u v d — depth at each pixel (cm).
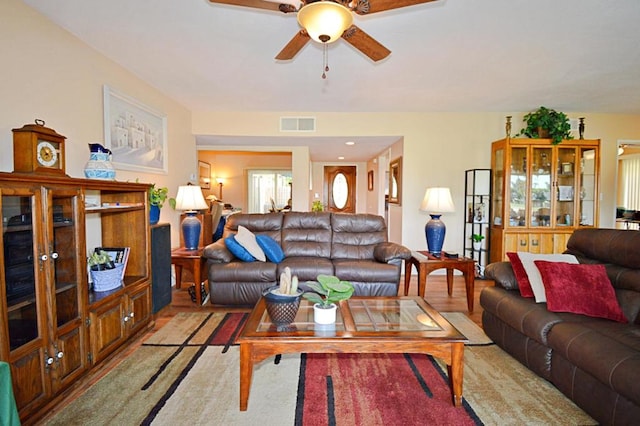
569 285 214
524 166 430
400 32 243
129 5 210
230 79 344
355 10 167
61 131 238
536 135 433
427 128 476
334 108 455
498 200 447
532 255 248
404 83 353
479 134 475
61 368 178
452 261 331
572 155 428
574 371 176
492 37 250
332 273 326
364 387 195
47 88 226
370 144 558
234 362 224
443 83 352
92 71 270
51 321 171
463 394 188
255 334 177
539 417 169
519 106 441
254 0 164
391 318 207
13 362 149
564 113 461
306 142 536
